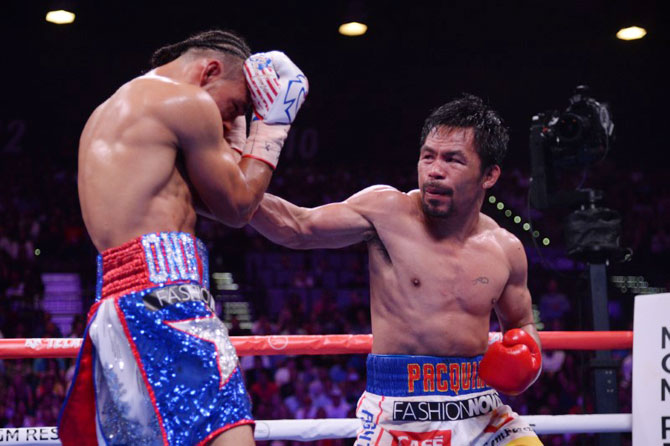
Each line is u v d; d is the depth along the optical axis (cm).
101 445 197
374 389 253
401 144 1481
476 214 263
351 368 926
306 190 1456
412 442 243
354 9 1141
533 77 1429
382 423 247
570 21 1262
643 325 331
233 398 186
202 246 204
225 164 203
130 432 187
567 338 328
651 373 326
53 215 1312
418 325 250
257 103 222
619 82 1430
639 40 1337
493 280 259
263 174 216
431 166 251
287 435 302
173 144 199
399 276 254
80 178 208
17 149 1346
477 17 1259
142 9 1218
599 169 1451
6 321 1030
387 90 1462
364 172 1478
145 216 195
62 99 1356
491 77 1436
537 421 321
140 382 185
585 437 378
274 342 307
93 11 1217
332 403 864
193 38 227
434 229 259
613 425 326
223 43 223
